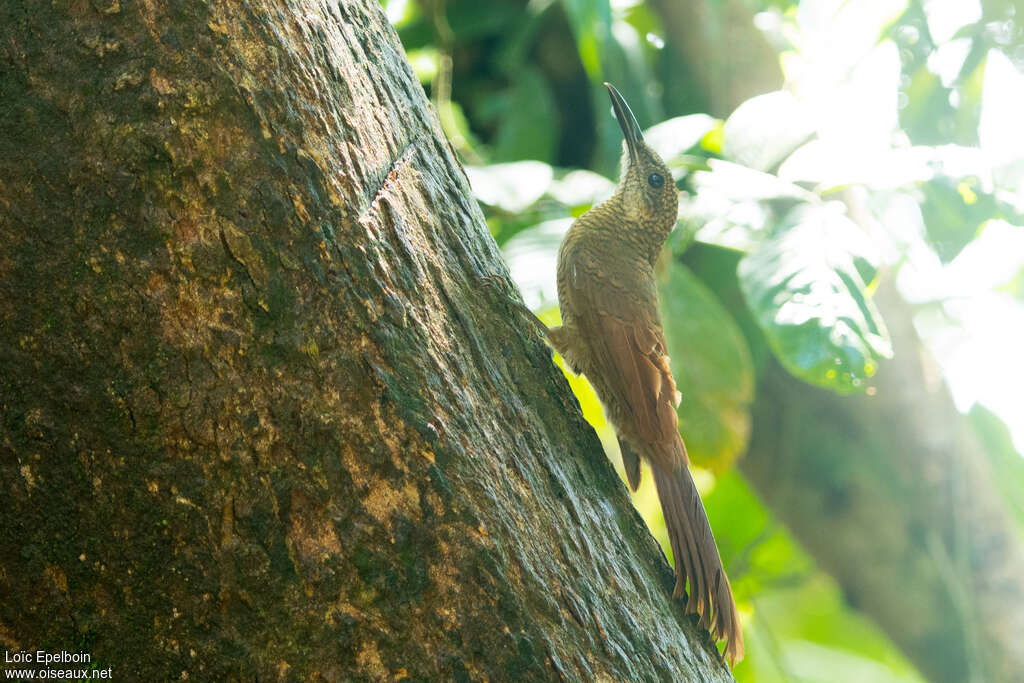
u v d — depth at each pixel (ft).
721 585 22.53
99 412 14.82
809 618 54.44
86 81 14.79
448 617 15.31
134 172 14.74
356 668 14.97
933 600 39.70
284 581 14.88
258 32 15.30
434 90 41.11
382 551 15.11
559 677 15.81
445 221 18.65
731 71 39.93
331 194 15.56
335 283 15.31
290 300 15.06
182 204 14.80
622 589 18.30
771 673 45.09
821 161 29.71
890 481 39.52
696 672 19.24
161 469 14.82
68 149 14.80
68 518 15.10
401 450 15.34
